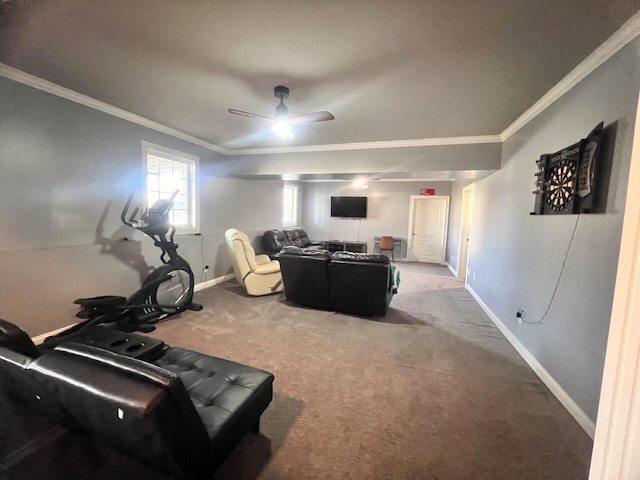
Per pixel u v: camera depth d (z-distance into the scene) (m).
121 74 2.44
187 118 3.54
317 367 2.47
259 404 1.62
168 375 1.00
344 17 1.66
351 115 3.22
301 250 3.79
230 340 2.94
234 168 5.24
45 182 2.72
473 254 4.91
